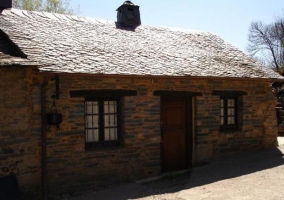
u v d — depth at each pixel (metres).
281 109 18.44
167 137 11.09
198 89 11.39
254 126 12.94
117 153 9.76
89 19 13.02
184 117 11.43
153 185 9.45
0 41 9.20
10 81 8.02
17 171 8.12
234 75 11.63
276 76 12.93
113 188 9.32
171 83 10.75
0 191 7.65
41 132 8.48
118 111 10.01
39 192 8.47
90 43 10.76
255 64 13.62
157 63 10.75
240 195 8.09
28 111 8.27
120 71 9.34
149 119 10.33
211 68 11.69
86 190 9.21
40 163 8.51
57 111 8.77
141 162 10.20
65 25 11.65
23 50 8.65
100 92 9.42
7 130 7.98
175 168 11.26
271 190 8.44
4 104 7.94
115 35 12.23
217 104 11.87
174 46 12.98
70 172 8.99
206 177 9.99
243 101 12.63
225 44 15.24
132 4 14.18
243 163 11.50
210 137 11.73
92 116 9.61
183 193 8.47
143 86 10.20
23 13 11.48
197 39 14.75
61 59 8.97
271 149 13.33
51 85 8.67
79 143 9.13
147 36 13.23
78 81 9.09
